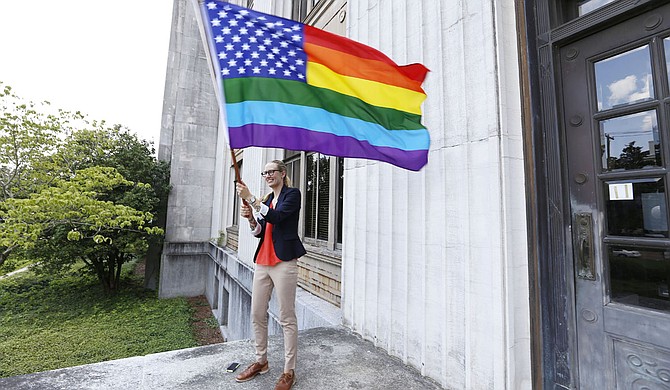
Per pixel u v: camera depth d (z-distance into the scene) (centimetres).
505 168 243
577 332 217
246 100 247
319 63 264
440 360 285
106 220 1032
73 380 262
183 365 295
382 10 395
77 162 1246
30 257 1245
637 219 195
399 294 337
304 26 270
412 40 346
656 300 186
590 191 216
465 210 270
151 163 1510
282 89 253
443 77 301
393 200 351
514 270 240
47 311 1253
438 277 296
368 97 268
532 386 233
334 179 539
